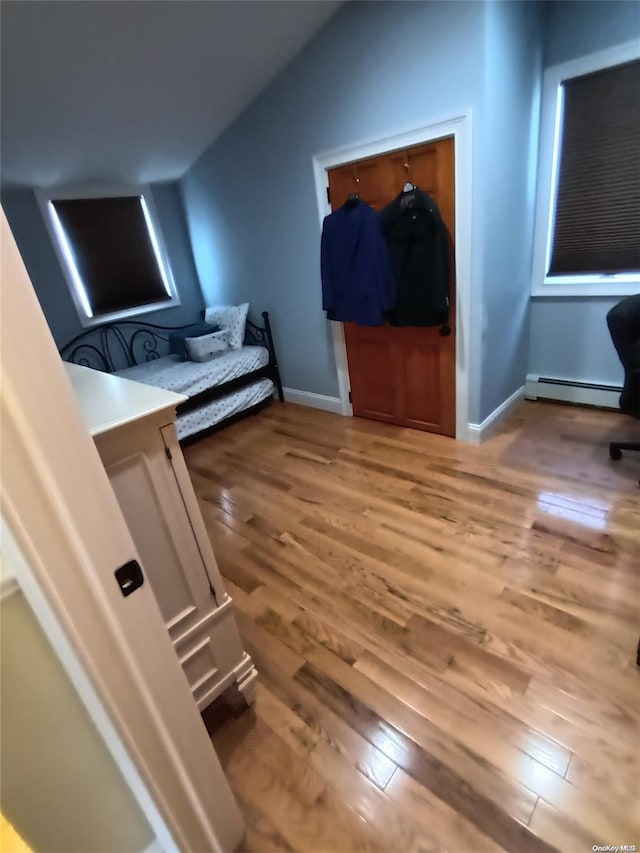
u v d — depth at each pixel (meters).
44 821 0.81
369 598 1.80
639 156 2.50
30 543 0.61
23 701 0.72
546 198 2.84
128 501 1.03
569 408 3.12
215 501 2.63
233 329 3.90
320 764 1.26
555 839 1.05
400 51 2.28
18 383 0.56
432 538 2.07
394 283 2.69
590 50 2.45
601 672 1.39
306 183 2.99
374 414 3.40
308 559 2.06
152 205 3.91
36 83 2.22
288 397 4.05
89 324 3.77
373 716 1.36
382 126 2.50
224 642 1.33
